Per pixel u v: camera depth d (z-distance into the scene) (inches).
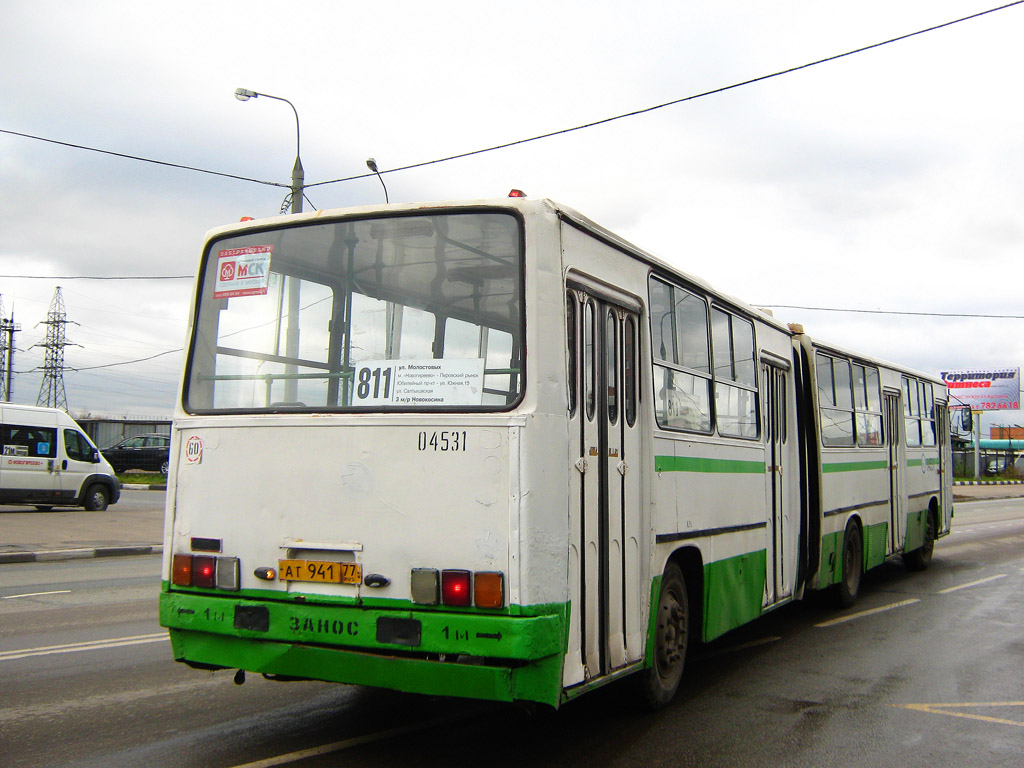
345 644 183.6
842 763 208.2
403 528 183.3
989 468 2736.2
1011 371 2559.1
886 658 319.9
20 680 265.0
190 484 207.0
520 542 174.6
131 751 203.5
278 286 209.8
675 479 248.1
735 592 293.1
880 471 484.4
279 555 194.2
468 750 209.9
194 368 215.0
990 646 341.1
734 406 302.7
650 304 238.2
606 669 206.4
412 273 196.5
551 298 187.6
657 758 207.3
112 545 632.4
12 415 868.0
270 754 203.0
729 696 265.6
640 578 227.3
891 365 514.9
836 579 405.4
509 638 171.3
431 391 188.2
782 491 351.3
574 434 195.5
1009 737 230.1
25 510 967.6
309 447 194.5
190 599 201.0
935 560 642.2
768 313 351.3
